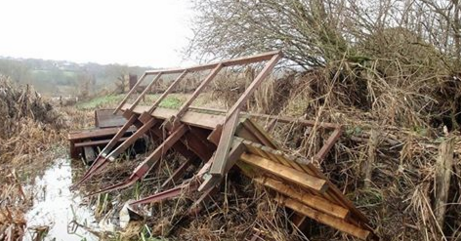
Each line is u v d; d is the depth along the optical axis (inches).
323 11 192.2
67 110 530.6
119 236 149.6
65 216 177.8
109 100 577.6
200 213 150.9
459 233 97.5
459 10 153.9
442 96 157.4
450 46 159.8
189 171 201.0
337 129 141.9
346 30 187.8
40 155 295.9
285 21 200.8
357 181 131.1
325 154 137.1
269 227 130.0
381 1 180.2
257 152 109.2
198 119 155.2
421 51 169.3
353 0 237.0
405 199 108.8
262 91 199.0
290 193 117.6
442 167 98.7
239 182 159.0
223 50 224.2
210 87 235.5
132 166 229.5
